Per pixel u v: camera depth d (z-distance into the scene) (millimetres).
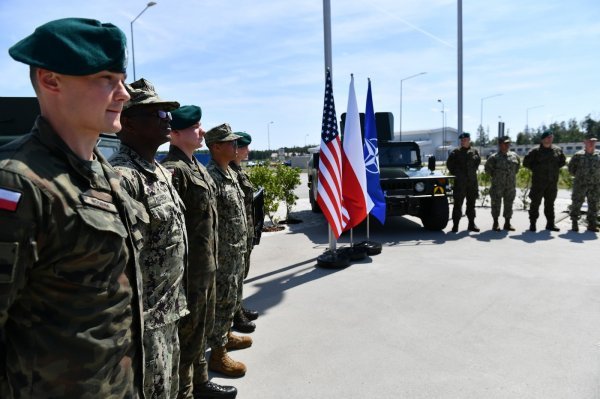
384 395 2654
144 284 1751
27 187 996
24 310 1061
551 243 6652
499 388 2695
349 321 3795
